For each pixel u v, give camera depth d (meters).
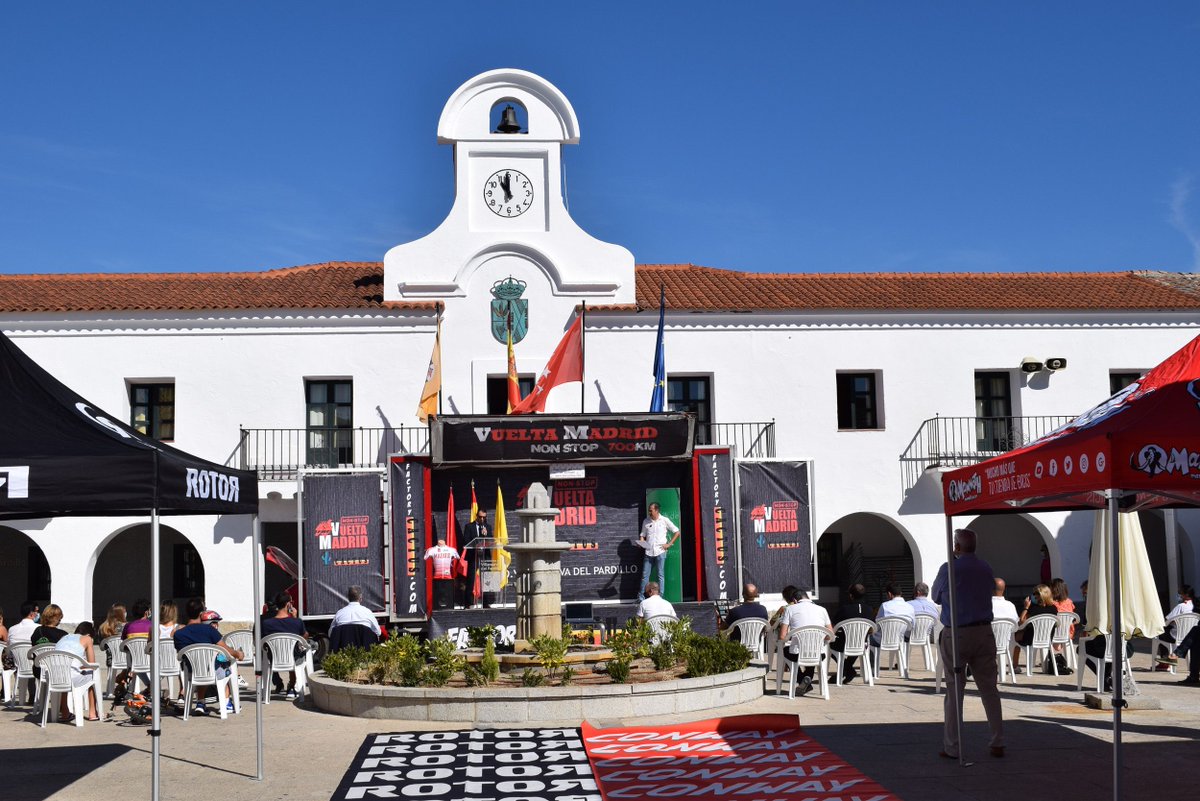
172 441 24.39
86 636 14.96
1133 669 18.72
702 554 22.27
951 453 25.44
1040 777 10.08
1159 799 9.28
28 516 9.53
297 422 24.39
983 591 10.89
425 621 21.50
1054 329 26.05
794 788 9.73
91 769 11.34
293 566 23.95
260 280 26.53
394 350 24.70
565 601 22.44
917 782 9.91
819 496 25.09
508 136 25.70
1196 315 26.36
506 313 25.05
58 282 26.28
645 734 12.28
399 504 21.75
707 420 25.45
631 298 25.39
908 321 25.72
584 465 22.58
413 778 10.38
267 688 16.00
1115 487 7.55
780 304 25.36
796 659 15.20
